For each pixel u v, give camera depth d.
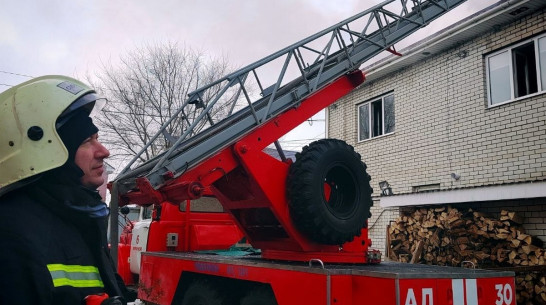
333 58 5.34
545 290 6.28
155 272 6.00
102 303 1.29
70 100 1.40
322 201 4.17
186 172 4.07
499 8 7.54
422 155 9.38
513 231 6.88
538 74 7.46
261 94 5.00
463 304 3.46
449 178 8.71
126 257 7.82
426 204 8.28
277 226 4.64
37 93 1.38
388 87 10.51
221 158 4.29
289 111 4.77
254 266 4.20
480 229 7.30
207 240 6.57
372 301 3.33
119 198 4.39
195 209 6.81
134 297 1.95
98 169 1.52
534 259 6.51
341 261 4.47
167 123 4.57
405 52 9.44
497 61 8.19
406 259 8.31
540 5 7.29
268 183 4.31
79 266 1.34
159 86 16.83
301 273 3.66
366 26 5.49
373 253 4.63
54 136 1.36
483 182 8.04
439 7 6.37
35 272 1.16
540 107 7.26
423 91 9.52
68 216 1.38
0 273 1.14
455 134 8.69
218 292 4.77
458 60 8.78
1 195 1.26
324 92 5.09
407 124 9.84
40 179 1.36
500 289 3.73
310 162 4.19
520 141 7.51
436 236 7.77
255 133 4.49
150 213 8.48
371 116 11.12
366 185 4.56
